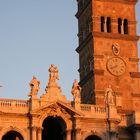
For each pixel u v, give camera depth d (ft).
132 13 437.17
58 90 351.67
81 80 431.84
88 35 425.28
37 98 344.49
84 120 352.90
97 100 403.75
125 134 368.07
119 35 424.46
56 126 362.74
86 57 430.61
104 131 355.56
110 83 411.34
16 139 357.00
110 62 416.05
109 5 431.84
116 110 369.50
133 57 423.64
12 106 341.21
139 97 415.23
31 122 340.18
